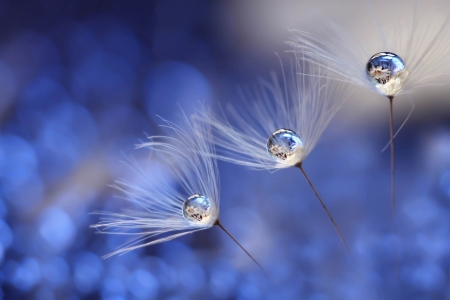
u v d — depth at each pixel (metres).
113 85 0.13
